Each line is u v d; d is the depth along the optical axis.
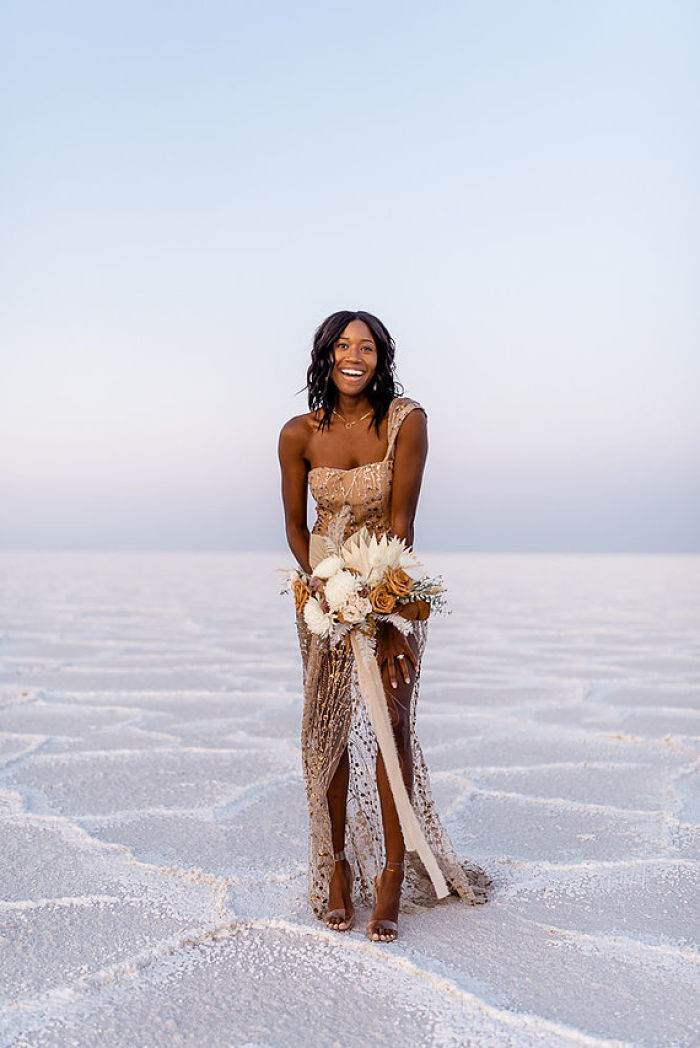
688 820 4.07
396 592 2.87
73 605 18.03
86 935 2.82
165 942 2.75
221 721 6.31
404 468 3.05
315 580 3.02
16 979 2.53
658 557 89.94
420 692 7.57
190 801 4.35
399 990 2.49
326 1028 2.29
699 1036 2.24
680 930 2.87
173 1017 2.34
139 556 82.25
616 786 4.67
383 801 2.93
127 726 6.12
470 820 4.11
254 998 2.44
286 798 4.41
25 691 7.49
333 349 3.08
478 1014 2.36
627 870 3.43
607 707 6.91
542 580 31.14
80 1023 2.31
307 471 3.26
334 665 2.98
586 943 2.78
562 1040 2.23
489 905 3.09
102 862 3.51
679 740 5.69
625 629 13.20
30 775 4.82
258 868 3.44
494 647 10.85
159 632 12.50
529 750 5.48
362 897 3.09
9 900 3.10
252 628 13.14
